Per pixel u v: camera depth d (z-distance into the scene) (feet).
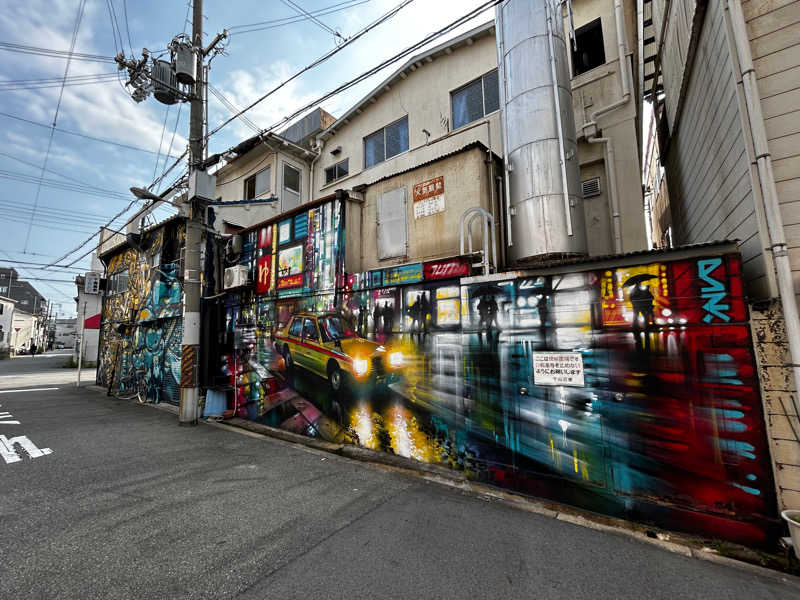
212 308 31.09
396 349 18.93
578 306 13.51
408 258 21.02
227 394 30.01
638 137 24.82
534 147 16.90
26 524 11.70
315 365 23.21
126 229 51.83
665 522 11.42
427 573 9.30
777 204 10.30
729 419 10.72
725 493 10.61
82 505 13.17
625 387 12.41
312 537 11.05
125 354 43.93
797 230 10.14
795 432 9.83
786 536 9.73
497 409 15.23
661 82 26.94
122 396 40.55
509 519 12.25
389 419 18.97
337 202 23.11
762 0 10.96
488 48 28.96
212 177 28.58
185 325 27.43
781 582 8.96
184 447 20.93
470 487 15.01
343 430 21.12
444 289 17.39
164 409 32.96
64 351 202.90
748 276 11.78
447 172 20.08
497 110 27.86
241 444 21.67
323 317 23.06
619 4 22.50
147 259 41.39
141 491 14.52
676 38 19.17
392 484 15.34
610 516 12.37
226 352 30.68
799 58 10.37
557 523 11.98
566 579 9.07
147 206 37.29
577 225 16.44
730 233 13.56
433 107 31.73
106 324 51.01
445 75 31.22
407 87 33.94
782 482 9.95
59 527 11.55
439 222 20.04
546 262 16.39
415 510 12.91
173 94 28.17
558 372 13.78
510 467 14.67
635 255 12.19
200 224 28.25
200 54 29.45
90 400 37.93
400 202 21.75
